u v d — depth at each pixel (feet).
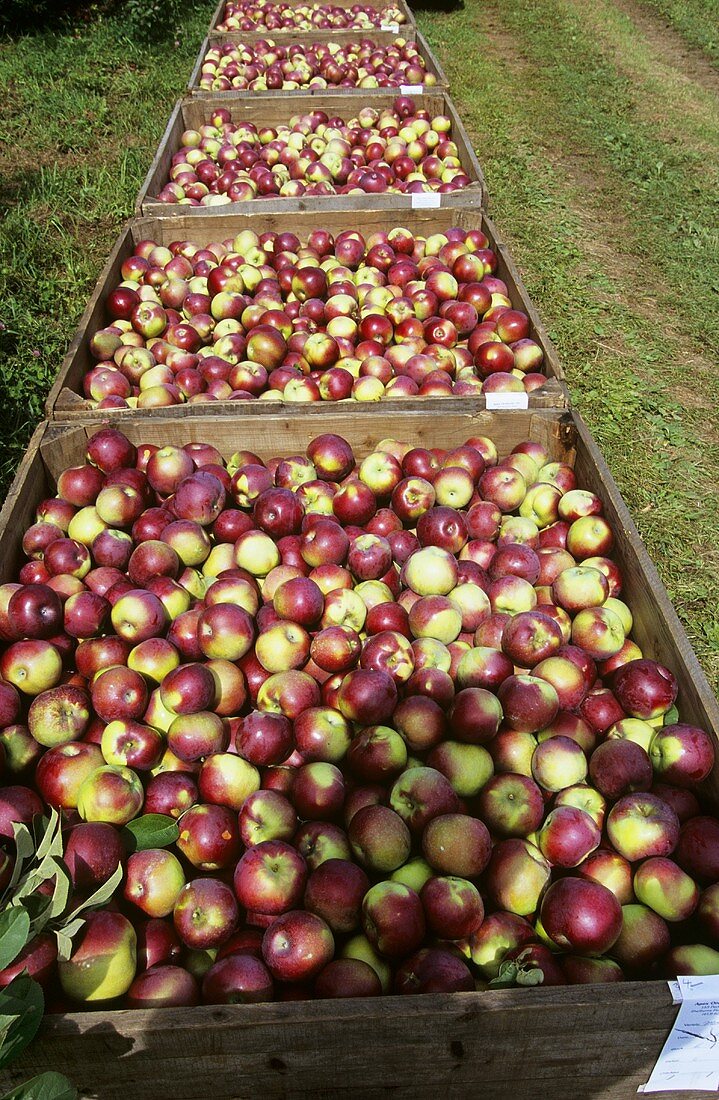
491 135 12.59
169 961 2.57
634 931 2.58
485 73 15.19
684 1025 2.20
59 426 4.48
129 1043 2.11
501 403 4.72
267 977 2.42
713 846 2.72
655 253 9.53
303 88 10.17
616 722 3.25
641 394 7.11
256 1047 2.15
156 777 2.97
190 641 3.46
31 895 2.34
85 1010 2.36
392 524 4.17
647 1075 2.40
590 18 18.84
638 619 3.77
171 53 14.40
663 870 2.63
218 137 9.09
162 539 3.85
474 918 2.52
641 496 6.03
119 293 5.89
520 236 9.71
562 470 4.56
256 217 7.00
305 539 3.85
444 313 5.86
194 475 4.01
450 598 3.72
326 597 3.62
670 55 16.90
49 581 3.70
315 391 5.09
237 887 2.59
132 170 10.25
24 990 2.06
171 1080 2.26
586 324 8.07
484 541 4.16
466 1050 2.22
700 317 8.34
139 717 3.15
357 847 2.72
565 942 2.46
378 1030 2.12
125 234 6.69
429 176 8.37
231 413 4.66
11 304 7.14
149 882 2.62
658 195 10.92
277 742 3.00
